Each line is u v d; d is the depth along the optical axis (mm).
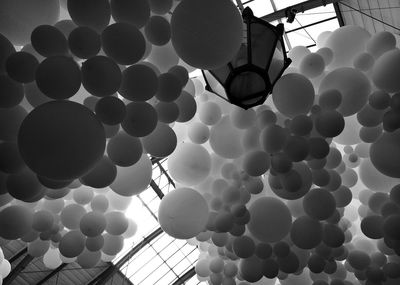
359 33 3115
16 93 2240
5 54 2186
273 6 8867
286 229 3195
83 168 1976
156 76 2340
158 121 2621
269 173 3191
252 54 2396
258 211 3221
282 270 3447
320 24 9109
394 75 2809
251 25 2428
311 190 3248
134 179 2867
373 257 3664
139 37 2211
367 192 3576
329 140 3129
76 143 1900
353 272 3889
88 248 3240
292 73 2902
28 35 2402
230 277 3795
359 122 3064
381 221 3324
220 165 3354
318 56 3010
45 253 3906
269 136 2846
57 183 2330
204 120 3062
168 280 14602
